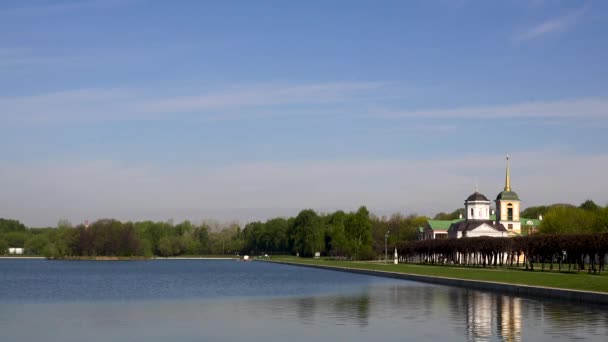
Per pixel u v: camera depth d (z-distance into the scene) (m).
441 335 46.03
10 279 135.62
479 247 159.00
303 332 48.16
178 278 139.00
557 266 154.88
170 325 52.88
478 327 49.75
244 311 63.44
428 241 190.88
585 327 49.09
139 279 135.00
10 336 47.62
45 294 91.56
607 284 73.81
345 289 94.81
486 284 89.50
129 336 47.31
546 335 45.59
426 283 108.69
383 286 101.00
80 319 57.72
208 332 48.75
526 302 68.62
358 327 50.47
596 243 108.06
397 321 53.97
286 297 80.94
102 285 113.81
